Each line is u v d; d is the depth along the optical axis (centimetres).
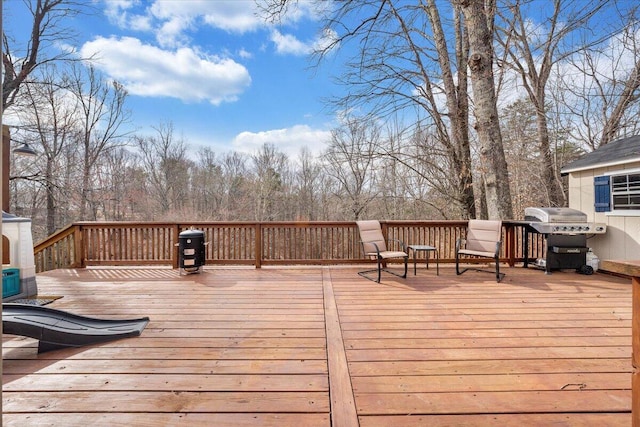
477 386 203
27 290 390
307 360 235
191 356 240
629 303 358
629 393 195
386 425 171
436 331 284
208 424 171
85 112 1516
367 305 355
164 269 552
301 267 568
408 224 566
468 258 582
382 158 969
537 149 1097
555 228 484
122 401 189
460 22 841
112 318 318
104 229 554
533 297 382
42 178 1109
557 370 220
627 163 471
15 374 215
